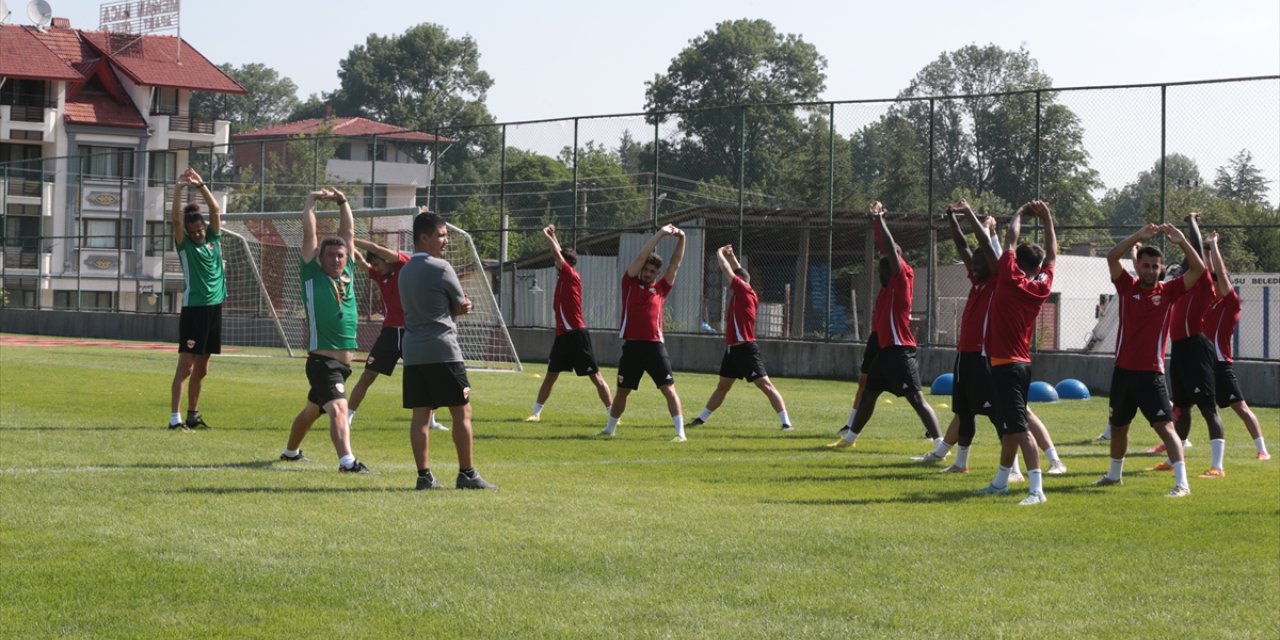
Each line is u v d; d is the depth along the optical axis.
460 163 43.41
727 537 7.39
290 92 131.62
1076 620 5.70
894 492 9.59
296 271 31.77
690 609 5.71
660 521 7.86
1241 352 29.22
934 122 27.22
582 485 9.59
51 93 58.28
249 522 7.43
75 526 7.22
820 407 18.91
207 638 5.11
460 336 27.97
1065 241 25.31
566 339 15.18
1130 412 10.16
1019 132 25.97
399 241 34.56
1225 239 23.69
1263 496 9.73
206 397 17.38
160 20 61.94
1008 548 7.31
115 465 9.91
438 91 101.38
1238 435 16.02
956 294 33.09
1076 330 28.66
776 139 30.95
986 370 10.77
